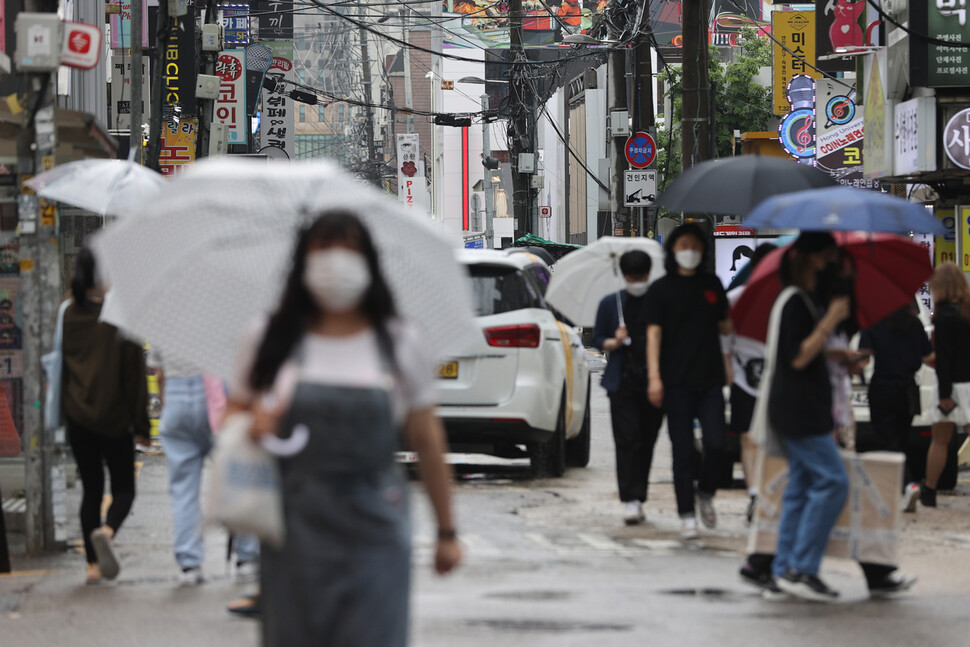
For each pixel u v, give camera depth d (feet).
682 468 98.68
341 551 40.52
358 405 40.52
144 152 213.25
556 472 138.00
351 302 40.45
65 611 73.72
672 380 98.43
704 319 98.27
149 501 120.06
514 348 129.39
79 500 122.01
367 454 40.73
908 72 184.85
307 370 40.75
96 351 82.28
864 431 128.57
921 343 116.26
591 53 329.11
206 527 41.27
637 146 291.58
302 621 40.68
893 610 73.92
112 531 83.20
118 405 82.33
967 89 183.93
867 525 78.13
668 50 545.85
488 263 130.93
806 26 319.88
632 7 292.40
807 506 76.33
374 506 40.86
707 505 101.55
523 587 79.25
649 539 98.43
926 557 92.99
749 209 95.04
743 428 103.91
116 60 292.40
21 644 65.72
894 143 197.88
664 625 69.00
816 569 76.38
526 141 401.90
